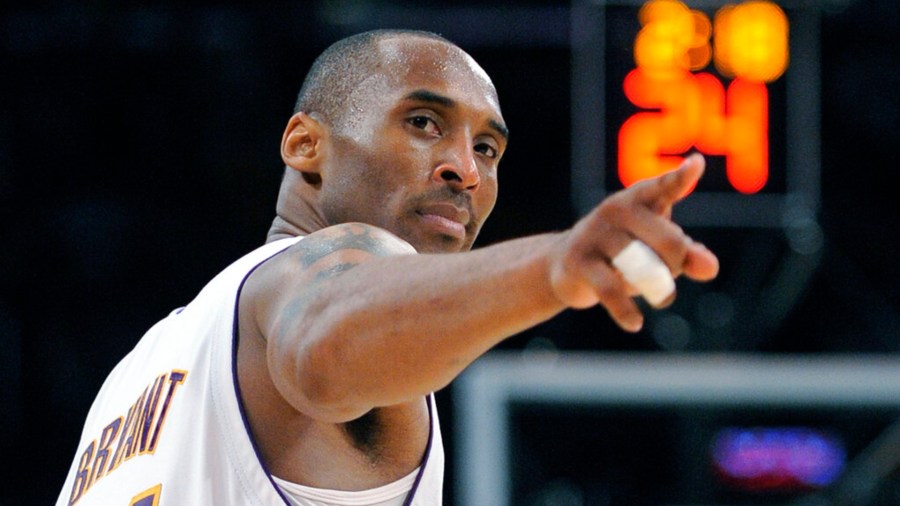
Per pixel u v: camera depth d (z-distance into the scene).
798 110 28.05
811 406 28.78
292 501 7.30
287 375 6.57
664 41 27.83
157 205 31.17
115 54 31.06
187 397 7.60
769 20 27.95
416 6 31.66
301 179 8.95
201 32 31.27
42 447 30.16
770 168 28.16
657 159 27.81
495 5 31.83
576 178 28.47
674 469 29.91
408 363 6.13
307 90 8.97
